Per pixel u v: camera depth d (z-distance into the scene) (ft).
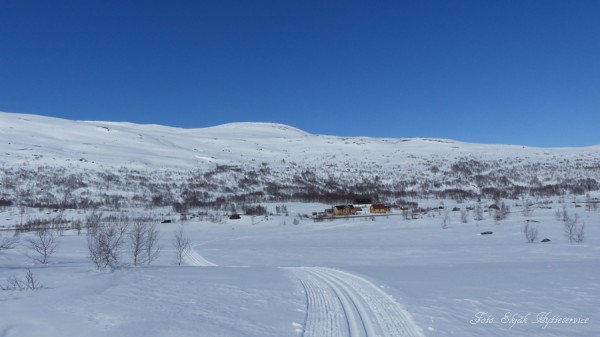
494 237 203.82
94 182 589.73
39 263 88.89
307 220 384.27
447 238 214.90
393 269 82.69
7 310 39.34
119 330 33.01
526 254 126.41
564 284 56.34
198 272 75.20
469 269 77.97
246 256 156.56
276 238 266.98
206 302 45.27
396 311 42.01
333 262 126.21
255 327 35.88
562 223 240.12
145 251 129.49
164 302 44.34
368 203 509.76
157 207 507.71
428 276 68.28
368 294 51.78
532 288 53.83
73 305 41.63
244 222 375.86
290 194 640.17
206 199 575.38
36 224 295.28
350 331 35.04
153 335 32.01
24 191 506.48
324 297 50.21
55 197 502.38
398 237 234.17
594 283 56.59
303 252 168.04
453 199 590.14
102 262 81.46
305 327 36.27
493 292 51.62
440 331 34.99
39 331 32.73
